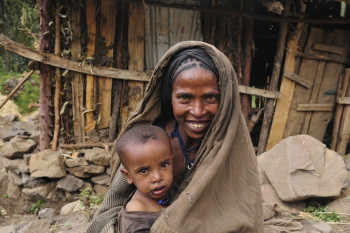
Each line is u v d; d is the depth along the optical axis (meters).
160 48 5.13
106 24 4.86
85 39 4.83
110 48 4.94
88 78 4.94
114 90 5.11
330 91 5.77
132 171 1.49
